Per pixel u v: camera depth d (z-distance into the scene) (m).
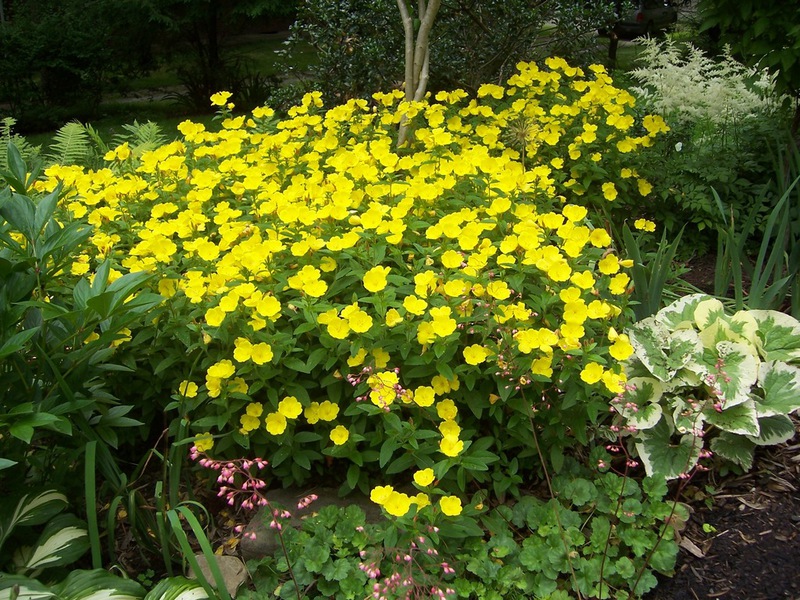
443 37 6.36
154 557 2.61
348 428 2.66
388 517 2.32
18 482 2.47
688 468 2.56
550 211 3.56
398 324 2.57
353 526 2.50
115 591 2.12
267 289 2.70
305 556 2.43
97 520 2.72
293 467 2.67
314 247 2.73
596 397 2.62
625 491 2.63
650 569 2.45
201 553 2.57
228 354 2.63
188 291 2.61
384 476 2.76
